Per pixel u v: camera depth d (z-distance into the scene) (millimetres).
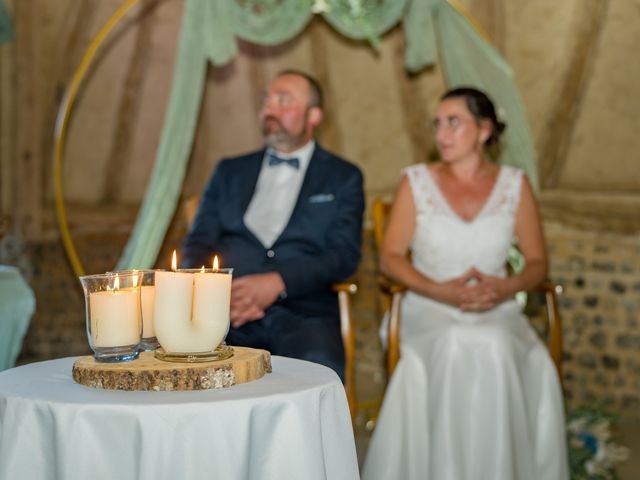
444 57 4027
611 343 4395
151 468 1395
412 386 2857
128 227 5918
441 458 2689
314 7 3963
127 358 1615
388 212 3430
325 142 5555
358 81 5371
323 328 2824
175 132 3932
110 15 5617
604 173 4434
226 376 1551
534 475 2801
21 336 3037
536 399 2898
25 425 1434
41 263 5770
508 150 3916
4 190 5703
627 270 4340
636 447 3770
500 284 2953
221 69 5629
